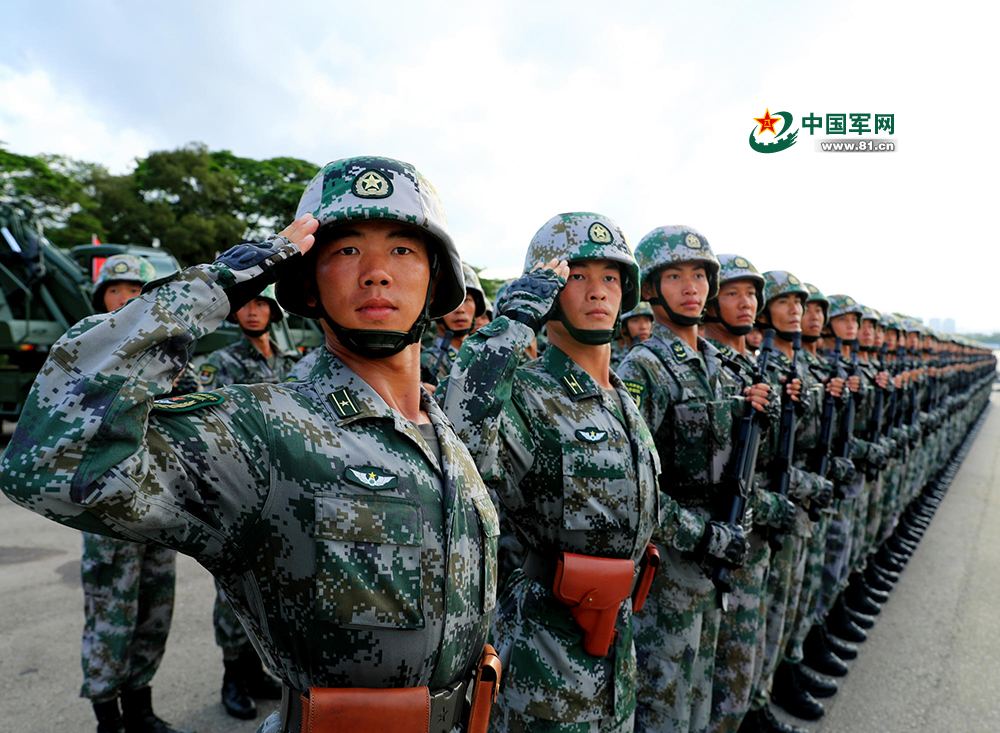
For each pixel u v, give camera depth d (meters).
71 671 3.42
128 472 0.85
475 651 1.22
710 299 3.62
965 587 5.72
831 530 4.38
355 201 1.14
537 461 1.90
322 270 1.19
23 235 9.45
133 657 2.86
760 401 2.69
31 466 0.83
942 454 9.98
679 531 2.33
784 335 4.32
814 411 3.90
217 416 1.01
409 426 1.21
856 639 4.53
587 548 1.91
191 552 0.99
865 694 3.74
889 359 8.43
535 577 1.99
